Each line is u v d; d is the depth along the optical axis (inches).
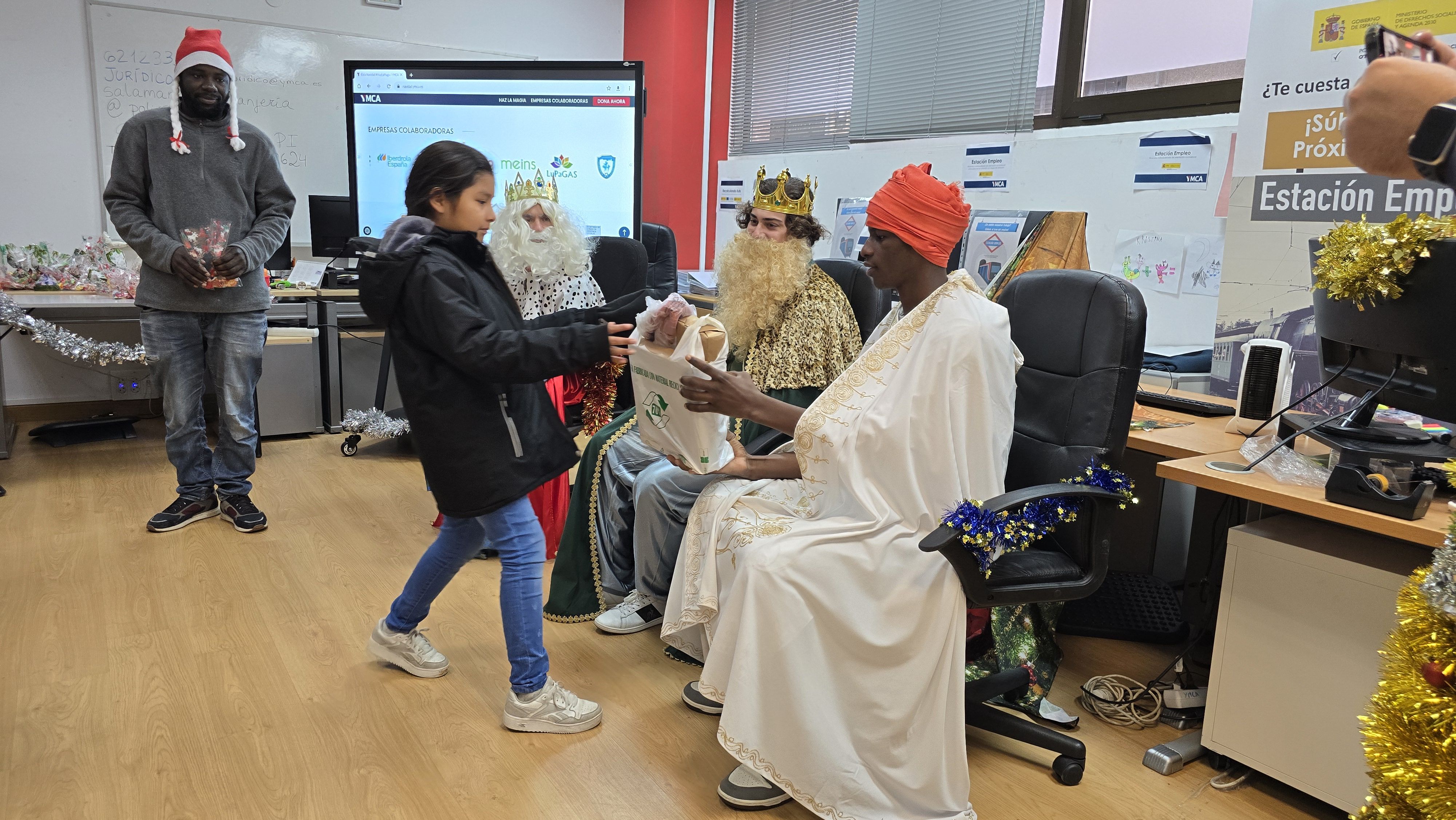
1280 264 92.2
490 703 81.3
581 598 99.0
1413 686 35.6
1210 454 73.8
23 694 79.4
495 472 71.3
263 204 125.0
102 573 107.0
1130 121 128.8
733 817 65.9
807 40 191.2
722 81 216.5
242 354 125.1
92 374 182.2
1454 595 32.4
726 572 69.2
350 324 182.1
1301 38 88.7
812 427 66.0
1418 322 54.1
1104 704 81.5
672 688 85.3
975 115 151.6
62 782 67.2
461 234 71.7
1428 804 33.8
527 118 161.2
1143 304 68.7
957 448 62.9
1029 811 67.3
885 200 69.4
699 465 70.9
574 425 160.1
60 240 176.9
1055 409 70.9
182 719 76.5
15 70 168.7
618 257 138.4
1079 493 61.2
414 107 163.0
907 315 69.3
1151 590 103.0
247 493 129.4
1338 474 59.4
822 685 62.5
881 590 62.6
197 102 116.3
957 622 61.7
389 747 73.5
